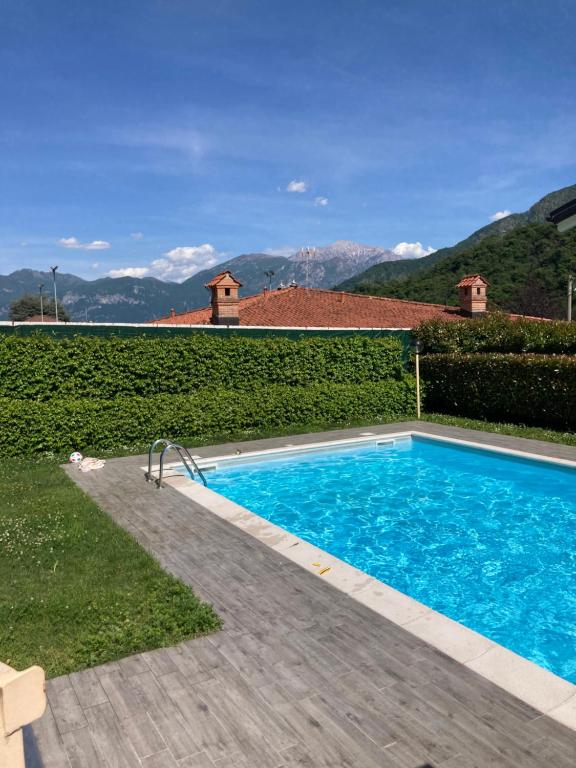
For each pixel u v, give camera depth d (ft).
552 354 53.06
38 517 25.52
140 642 14.70
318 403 53.36
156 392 47.57
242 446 44.16
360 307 93.97
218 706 12.17
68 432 41.27
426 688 12.74
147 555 21.15
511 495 34.45
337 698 12.39
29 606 16.72
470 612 20.22
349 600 17.44
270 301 96.12
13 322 42.14
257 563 20.56
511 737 11.08
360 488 36.32
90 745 11.02
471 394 57.67
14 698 5.76
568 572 23.54
